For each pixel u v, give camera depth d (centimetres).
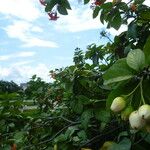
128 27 48
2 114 58
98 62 63
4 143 54
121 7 48
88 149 41
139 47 49
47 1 46
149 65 25
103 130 43
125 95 26
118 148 34
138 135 36
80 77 47
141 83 25
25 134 54
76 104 45
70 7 46
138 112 24
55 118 54
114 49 55
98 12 50
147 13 46
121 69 26
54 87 73
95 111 43
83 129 45
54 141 45
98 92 47
